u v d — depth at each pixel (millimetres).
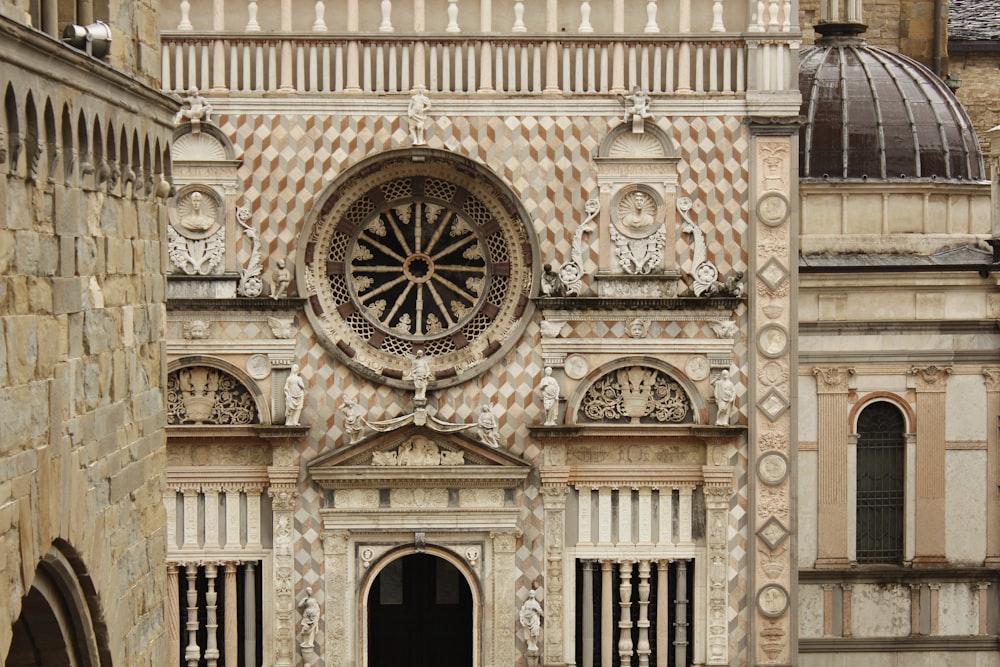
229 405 55188
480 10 55281
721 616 55812
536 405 55531
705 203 55188
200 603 56562
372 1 55094
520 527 55625
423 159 54719
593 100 54938
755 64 54906
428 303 56094
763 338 55312
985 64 77938
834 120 64938
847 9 68500
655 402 55594
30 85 27094
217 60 54562
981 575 61281
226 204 54688
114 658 31844
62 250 28812
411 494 55188
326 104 54594
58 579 29625
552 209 55125
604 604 56062
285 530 55188
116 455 31922
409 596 58875
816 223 63062
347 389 55312
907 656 61156
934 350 60969
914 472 61250
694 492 56062
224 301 54469
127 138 32375
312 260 55094
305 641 55188
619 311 55094
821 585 60938
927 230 63312
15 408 26656
